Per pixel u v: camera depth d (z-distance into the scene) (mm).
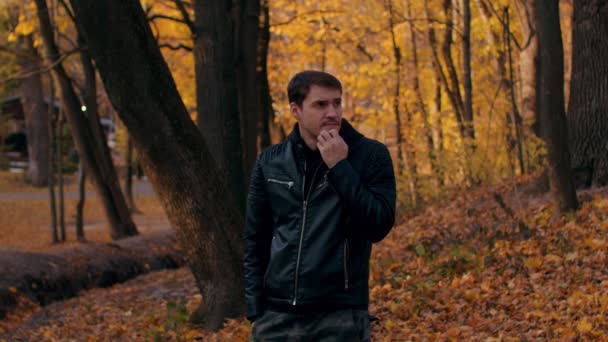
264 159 3137
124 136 39000
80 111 18266
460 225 11320
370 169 2988
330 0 18156
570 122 10953
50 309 10578
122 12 6469
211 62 9914
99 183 18453
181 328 7285
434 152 16188
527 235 9102
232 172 10039
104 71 6652
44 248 17734
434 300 7270
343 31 19562
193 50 10031
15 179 39969
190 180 7035
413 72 20109
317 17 18391
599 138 10570
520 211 10641
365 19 19953
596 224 8852
